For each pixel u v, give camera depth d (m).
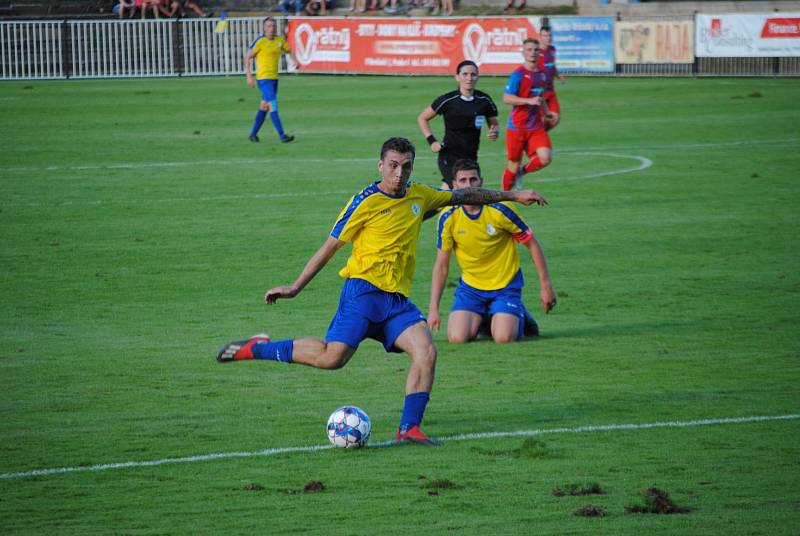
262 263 47.25
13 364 32.69
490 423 26.95
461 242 34.78
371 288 25.30
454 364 32.84
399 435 25.44
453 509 21.08
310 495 21.95
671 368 32.06
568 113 105.69
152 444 25.41
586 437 25.73
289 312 39.31
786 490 22.09
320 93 124.88
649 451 24.67
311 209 59.75
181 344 35.09
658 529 19.92
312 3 169.38
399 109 108.94
